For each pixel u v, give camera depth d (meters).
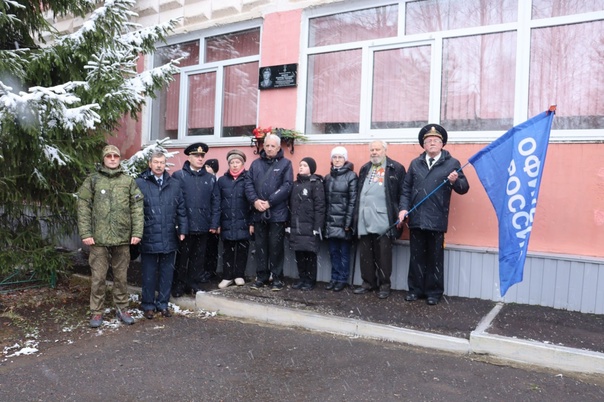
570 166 5.00
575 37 5.15
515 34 5.44
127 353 4.18
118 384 3.54
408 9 6.07
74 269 7.05
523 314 4.73
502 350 3.98
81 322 5.06
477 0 5.66
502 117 5.52
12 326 4.94
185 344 4.39
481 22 5.64
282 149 6.32
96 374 3.73
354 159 6.22
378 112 6.27
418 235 5.23
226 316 5.32
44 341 4.52
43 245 6.16
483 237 5.42
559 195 5.05
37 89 4.52
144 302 5.25
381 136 6.11
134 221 5.02
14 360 4.04
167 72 6.30
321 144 6.46
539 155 4.34
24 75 5.59
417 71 6.01
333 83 6.56
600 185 4.88
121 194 4.98
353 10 6.39
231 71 7.52
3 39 6.15
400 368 3.80
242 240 6.05
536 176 4.34
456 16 5.79
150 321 5.13
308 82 6.74
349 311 4.92
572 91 5.17
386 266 5.43
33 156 5.36
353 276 6.03
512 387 3.45
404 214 5.16
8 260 5.79
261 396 3.34
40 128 4.82
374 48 6.25
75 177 5.88
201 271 5.95
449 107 5.80
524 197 4.37
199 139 7.78
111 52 6.08
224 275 6.13
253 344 4.37
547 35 5.29
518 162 4.43
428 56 5.94
